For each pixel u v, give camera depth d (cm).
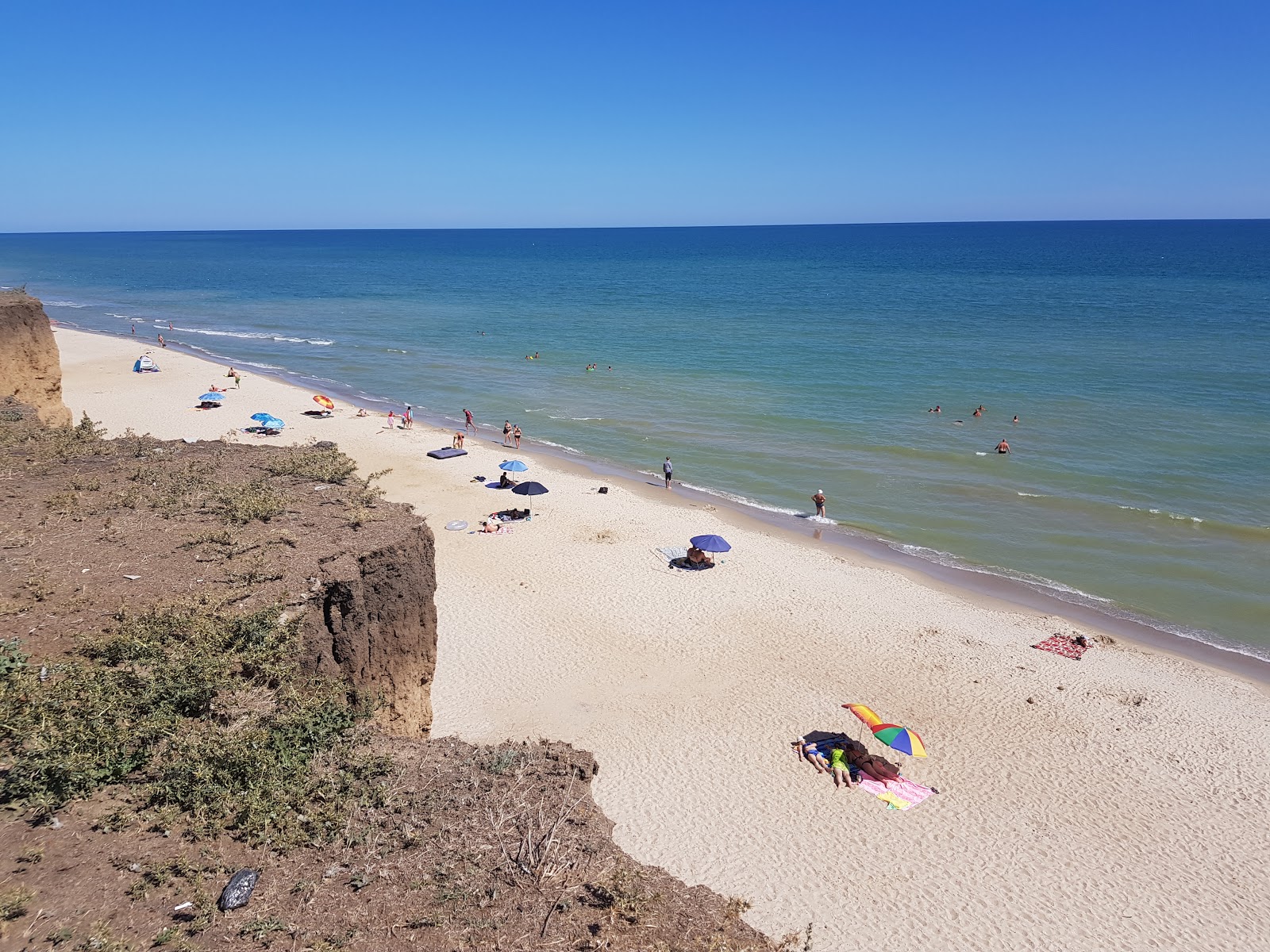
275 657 1216
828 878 1598
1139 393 5641
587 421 5297
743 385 6256
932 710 2197
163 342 7725
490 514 3572
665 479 4116
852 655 2473
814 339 8256
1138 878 1627
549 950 808
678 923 874
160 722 1055
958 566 3172
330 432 4781
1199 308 9906
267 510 1628
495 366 7144
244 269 19775
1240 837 1747
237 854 914
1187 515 3581
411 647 1531
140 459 2055
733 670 2377
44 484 1828
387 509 1705
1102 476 4081
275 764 1039
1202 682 2358
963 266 18288
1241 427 4806
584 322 9762
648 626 2620
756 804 1808
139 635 1182
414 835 968
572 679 2300
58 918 791
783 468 4347
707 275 17125
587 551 3194
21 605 1274
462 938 817
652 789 1848
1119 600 2898
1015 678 2366
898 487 4041
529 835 981
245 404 5359
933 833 1733
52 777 957
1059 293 12025
